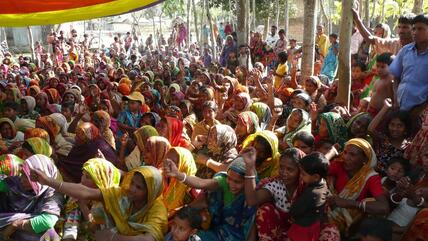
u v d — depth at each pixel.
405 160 4.25
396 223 4.02
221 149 5.02
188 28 25.14
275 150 4.62
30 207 4.42
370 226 3.51
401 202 4.05
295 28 31.80
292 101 7.16
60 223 4.64
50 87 11.03
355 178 4.16
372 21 22.34
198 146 5.92
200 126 6.62
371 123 4.96
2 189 4.41
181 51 26.12
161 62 18.66
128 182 4.04
